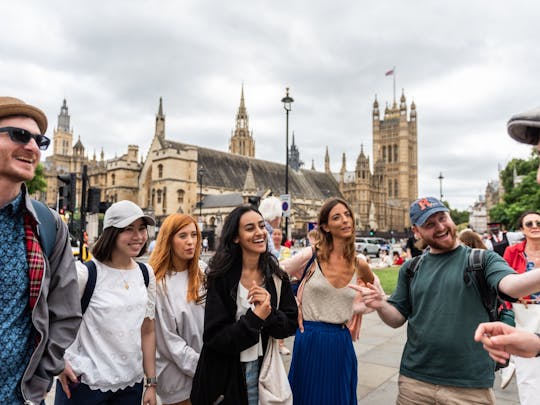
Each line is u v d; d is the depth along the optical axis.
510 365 6.11
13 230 2.84
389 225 133.88
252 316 3.51
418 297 3.94
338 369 4.36
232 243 4.02
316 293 4.50
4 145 2.67
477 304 3.64
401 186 143.50
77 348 4.04
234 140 113.56
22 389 2.70
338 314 4.46
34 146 2.79
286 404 3.78
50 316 3.00
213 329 3.68
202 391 3.72
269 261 4.04
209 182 79.25
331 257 4.60
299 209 91.88
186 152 75.38
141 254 4.49
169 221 4.91
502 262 3.54
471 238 8.37
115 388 3.97
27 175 2.78
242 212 4.02
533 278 2.97
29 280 2.81
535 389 4.80
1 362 2.63
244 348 3.52
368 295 4.12
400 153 144.50
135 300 4.22
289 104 30.36
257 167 93.38
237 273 3.97
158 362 4.75
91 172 92.50
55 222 3.10
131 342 4.11
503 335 2.26
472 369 3.62
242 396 3.71
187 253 4.82
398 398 4.05
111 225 4.25
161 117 81.31
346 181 135.25
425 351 3.79
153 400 4.41
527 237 6.36
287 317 3.87
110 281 4.20
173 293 4.80
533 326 4.86
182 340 4.68
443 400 3.64
